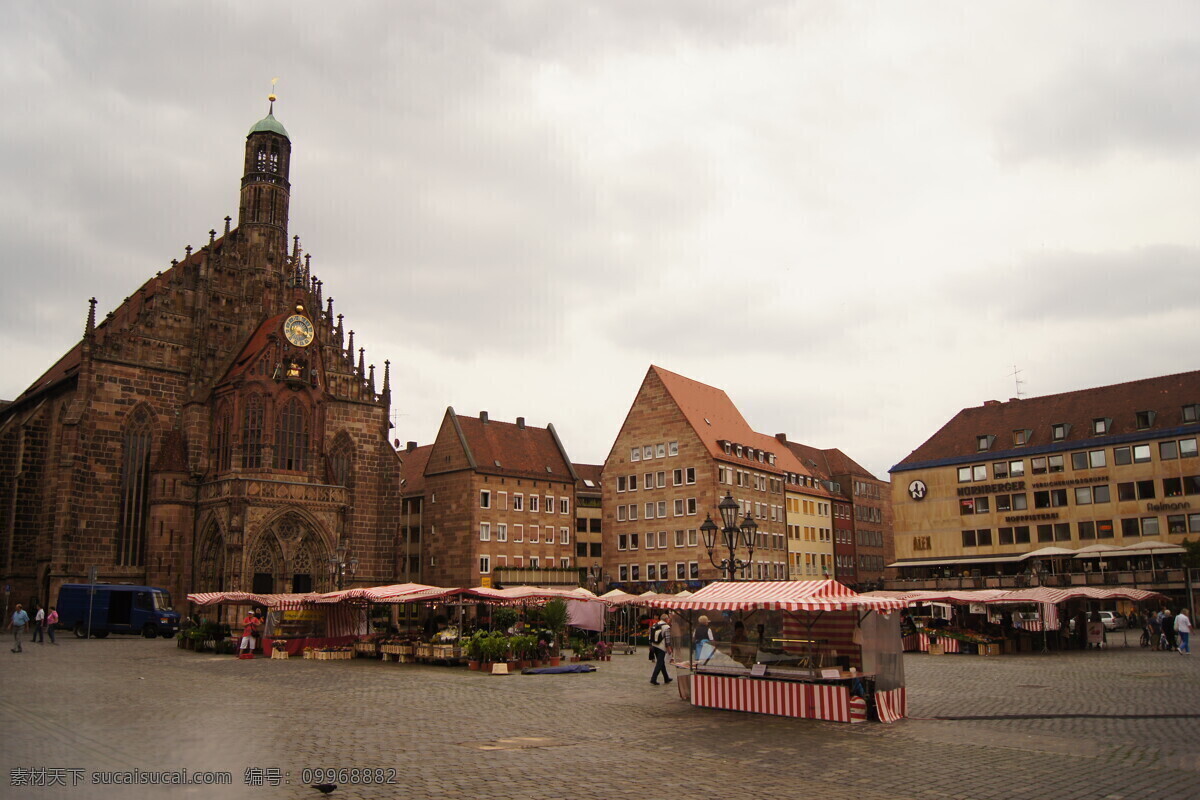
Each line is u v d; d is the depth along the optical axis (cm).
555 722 2092
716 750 1711
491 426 9912
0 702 2305
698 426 9569
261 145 8138
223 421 6925
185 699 2480
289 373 6981
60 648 4762
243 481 6512
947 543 9112
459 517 9225
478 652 3728
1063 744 1791
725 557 9044
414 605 7138
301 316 7169
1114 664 3866
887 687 2153
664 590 9250
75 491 6512
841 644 2180
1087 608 5609
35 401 7688
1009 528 8744
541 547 9688
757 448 10388
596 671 3675
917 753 1684
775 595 2262
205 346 7212
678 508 9394
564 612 4559
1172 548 6456
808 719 2150
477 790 1341
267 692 2723
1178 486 7831
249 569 6475
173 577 6712
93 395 6706
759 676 2269
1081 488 8356
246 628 4356
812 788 1380
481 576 9044
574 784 1391
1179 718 2150
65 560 6412
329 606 4703
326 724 2022
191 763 1502
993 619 5394
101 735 1789
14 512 7106
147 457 6938
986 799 1315
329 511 6931
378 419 8000
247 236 7919
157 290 7188
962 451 9200
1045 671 3531
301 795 1288
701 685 2380
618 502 9881
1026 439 8825
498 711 2298
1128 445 8144
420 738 1830
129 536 6756
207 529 6725
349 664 4022
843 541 12044
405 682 3120
